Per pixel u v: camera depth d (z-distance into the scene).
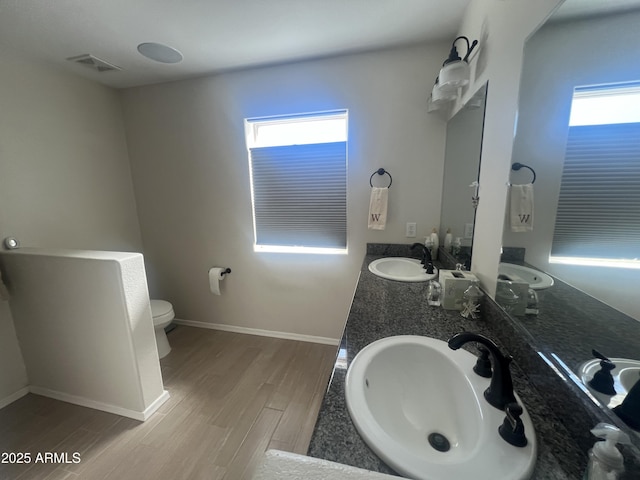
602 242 0.55
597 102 0.56
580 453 0.56
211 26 1.58
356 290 1.49
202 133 2.36
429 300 1.31
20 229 1.86
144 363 1.63
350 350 0.94
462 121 1.55
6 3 1.34
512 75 0.95
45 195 2.00
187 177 2.49
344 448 0.59
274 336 2.59
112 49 1.80
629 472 0.44
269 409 1.71
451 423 0.81
